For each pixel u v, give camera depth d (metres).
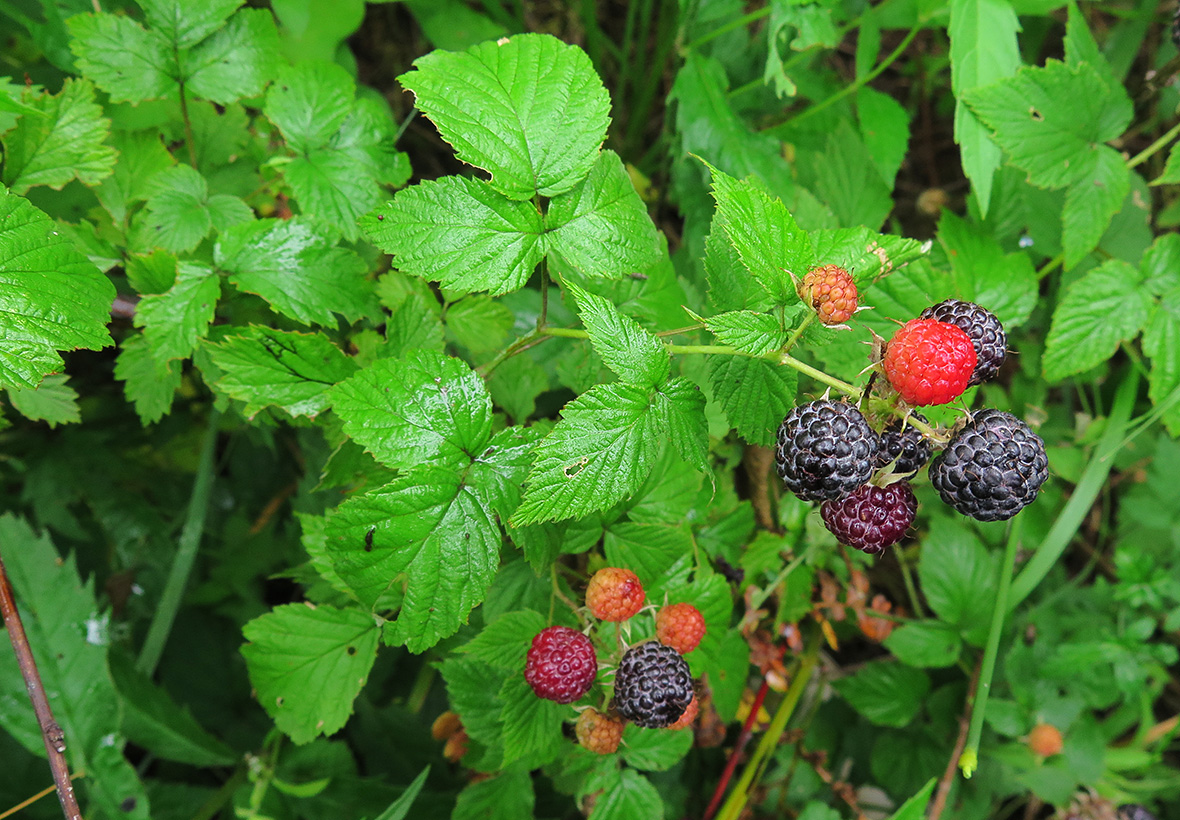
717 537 0.19
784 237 0.13
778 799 0.24
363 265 0.17
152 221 0.17
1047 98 0.19
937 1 0.21
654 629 0.16
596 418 0.13
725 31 0.23
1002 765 0.24
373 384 0.14
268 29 0.17
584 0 0.26
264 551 0.25
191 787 0.22
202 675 0.24
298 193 0.17
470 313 0.18
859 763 0.25
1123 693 0.24
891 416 0.14
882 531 0.14
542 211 0.15
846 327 0.13
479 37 0.25
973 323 0.14
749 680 0.23
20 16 0.20
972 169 0.20
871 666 0.24
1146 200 0.23
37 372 0.13
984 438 0.13
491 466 0.14
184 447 0.25
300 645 0.17
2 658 0.19
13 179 0.16
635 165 0.28
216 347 0.15
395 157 0.18
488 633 0.15
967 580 0.23
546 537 0.15
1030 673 0.23
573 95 0.14
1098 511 0.27
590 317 0.13
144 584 0.24
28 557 0.19
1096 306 0.21
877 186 0.22
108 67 0.16
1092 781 0.23
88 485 0.24
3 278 0.13
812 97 0.25
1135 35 0.25
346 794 0.21
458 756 0.19
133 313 0.18
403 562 0.13
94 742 0.19
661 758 0.17
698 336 0.17
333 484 0.16
